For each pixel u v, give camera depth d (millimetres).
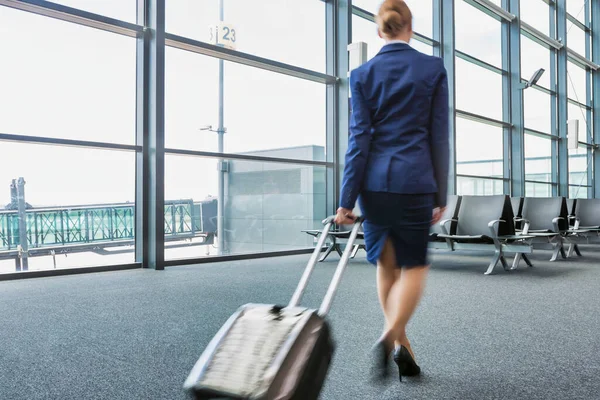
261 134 6410
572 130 10984
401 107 1452
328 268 5008
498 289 3641
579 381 1681
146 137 5137
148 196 5129
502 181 9812
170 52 5465
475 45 8945
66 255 4754
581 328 2426
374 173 1463
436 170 1479
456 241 5004
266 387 890
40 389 1606
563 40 11312
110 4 4977
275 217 7199
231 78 6078
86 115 4812
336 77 7109
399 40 1521
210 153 5801
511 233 4816
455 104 8172
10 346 2125
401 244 1474
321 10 7176
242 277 4340
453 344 2143
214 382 930
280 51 6594
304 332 998
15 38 4414
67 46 4719
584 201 6840
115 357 1957
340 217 1481
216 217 6246
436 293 3467
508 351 2037
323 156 7246
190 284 3914
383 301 1613
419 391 1596
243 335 1012
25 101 4438
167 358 1942
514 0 9719
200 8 5672
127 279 4230
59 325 2510
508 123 9727
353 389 1612
